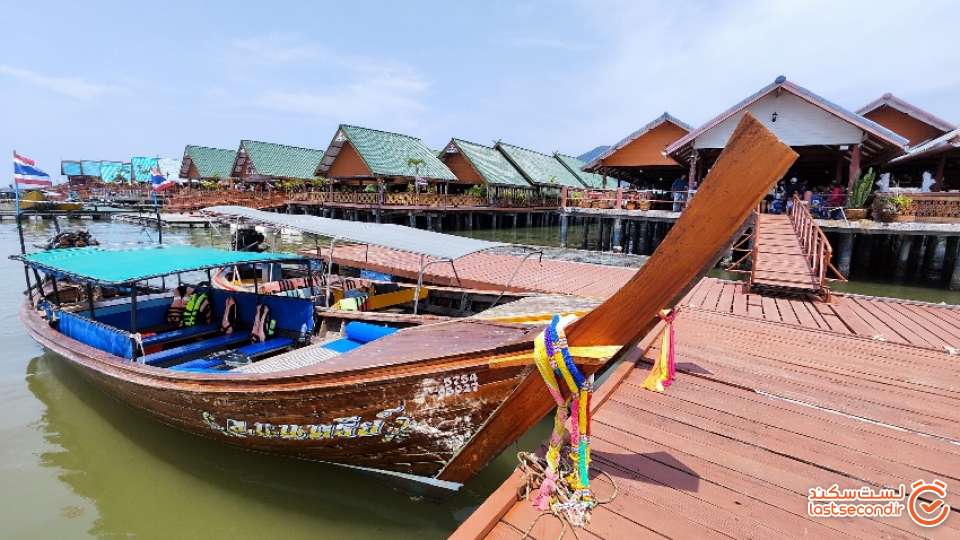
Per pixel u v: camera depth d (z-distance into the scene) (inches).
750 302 329.4
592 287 371.6
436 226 1263.5
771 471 121.1
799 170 979.9
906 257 639.1
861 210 585.0
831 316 291.7
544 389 131.3
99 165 2428.6
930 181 948.6
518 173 1462.8
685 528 100.2
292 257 296.7
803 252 426.9
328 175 1312.7
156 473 200.1
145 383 195.0
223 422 185.0
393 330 236.7
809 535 99.0
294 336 281.9
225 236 1100.5
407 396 149.4
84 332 245.4
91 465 205.2
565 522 101.5
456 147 1343.5
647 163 884.6
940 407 159.2
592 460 124.5
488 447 149.3
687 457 126.7
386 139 1267.2
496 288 378.9
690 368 193.2
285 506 181.5
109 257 262.7
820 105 593.6
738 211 94.6
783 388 173.6
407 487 177.0
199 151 1755.7
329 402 158.6
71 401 262.2
